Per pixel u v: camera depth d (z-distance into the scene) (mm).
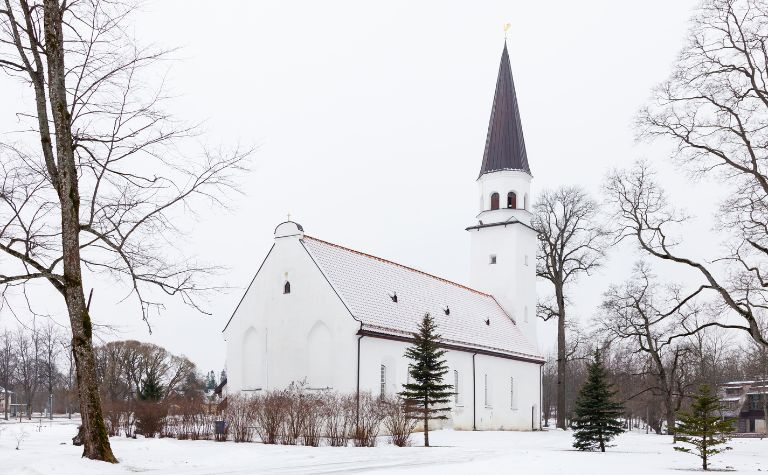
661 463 22203
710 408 21188
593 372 30922
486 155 61250
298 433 29688
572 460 22047
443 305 48062
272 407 30375
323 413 30500
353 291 39312
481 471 17656
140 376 71562
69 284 18625
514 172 59719
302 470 18297
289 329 38781
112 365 67188
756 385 85500
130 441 27375
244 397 33812
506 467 18812
